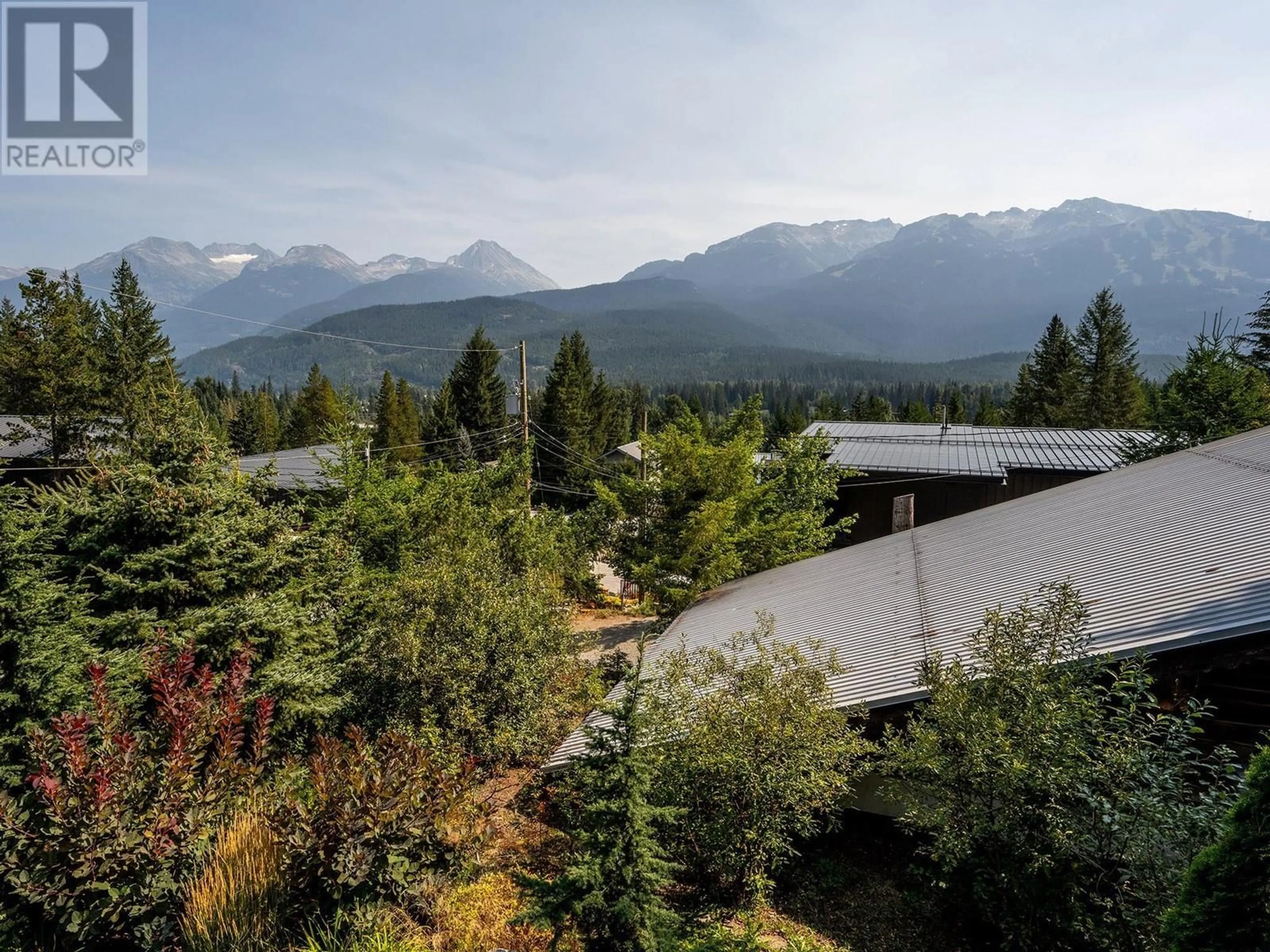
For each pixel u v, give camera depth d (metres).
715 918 5.88
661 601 14.92
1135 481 10.73
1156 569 6.72
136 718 6.51
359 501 15.01
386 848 5.12
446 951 5.38
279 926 4.76
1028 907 5.03
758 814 5.71
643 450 16.16
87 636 7.22
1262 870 3.55
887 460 20.30
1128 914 4.55
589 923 4.79
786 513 16.53
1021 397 47.75
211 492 8.84
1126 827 4.59
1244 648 5.27
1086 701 4.92
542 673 8.80
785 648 6.79
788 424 64.38
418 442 49.75
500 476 19.27
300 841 5.07
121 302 33.47
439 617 8.48
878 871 6.67
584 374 54.66
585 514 19.34
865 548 13.30
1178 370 21.27
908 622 7.98
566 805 7.31
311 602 9.96
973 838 5.17
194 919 4.65
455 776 5.75
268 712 6.26
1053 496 11.95
